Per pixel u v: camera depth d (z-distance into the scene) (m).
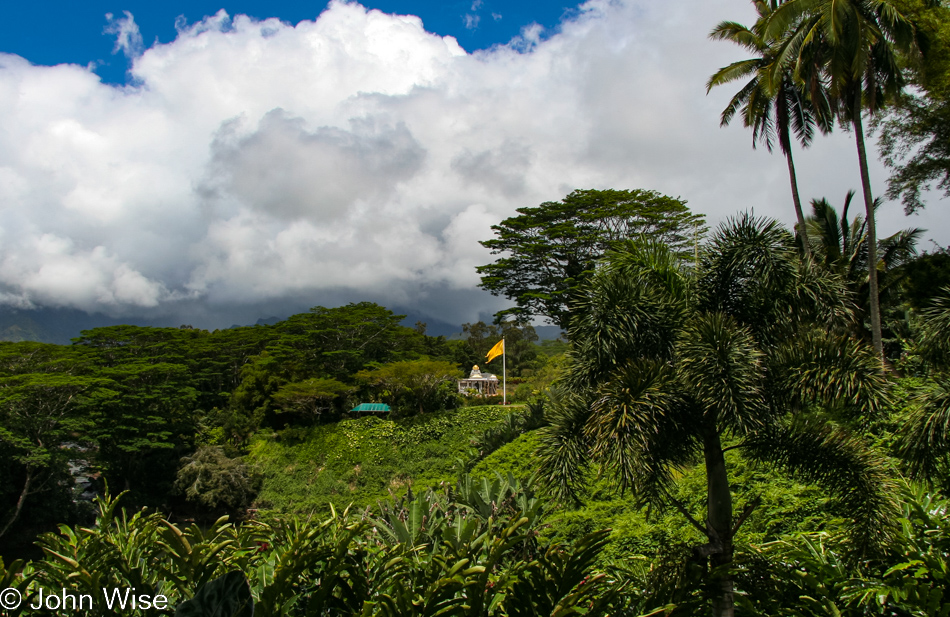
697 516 9.65
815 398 5.00
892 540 4.93
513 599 3.64
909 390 8.10
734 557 5.25
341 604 3.61
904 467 6.29
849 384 4.75
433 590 3.26
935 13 15.80
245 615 2.71
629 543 9.29
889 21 14.29
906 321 20.34
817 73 15.47
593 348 5.49
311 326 42.59
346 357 41.38
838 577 5.18
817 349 4.95
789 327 5.39
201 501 31.44
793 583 5.27
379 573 3.80
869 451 5.12
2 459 25.92
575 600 3.40
